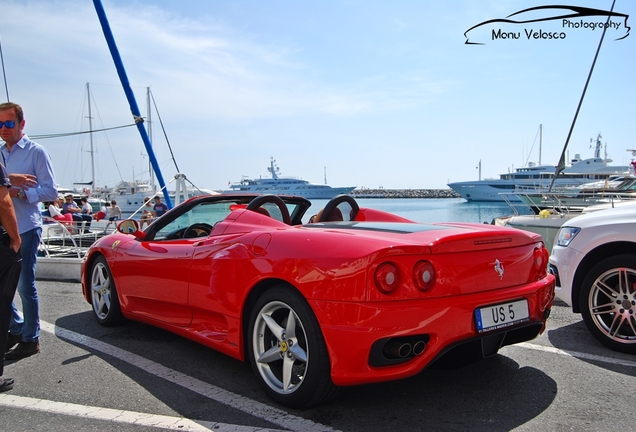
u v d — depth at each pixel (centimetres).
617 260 352
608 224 369
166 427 246
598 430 237
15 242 303
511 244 274
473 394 281
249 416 257
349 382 237
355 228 301
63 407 273
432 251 241
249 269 283
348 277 236
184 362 344
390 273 231
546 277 300
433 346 236
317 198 8075
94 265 453
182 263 337
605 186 1077
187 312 343
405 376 235
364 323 230
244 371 326
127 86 1027
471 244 254
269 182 8144
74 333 422
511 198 5522
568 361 336
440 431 238
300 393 254
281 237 277
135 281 390
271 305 272
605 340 360
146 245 389
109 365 340
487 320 251
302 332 263
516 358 343
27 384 307
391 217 382
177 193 955
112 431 244
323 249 251
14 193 349
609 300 366
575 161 4256
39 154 364
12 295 304
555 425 242
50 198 367
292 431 239
